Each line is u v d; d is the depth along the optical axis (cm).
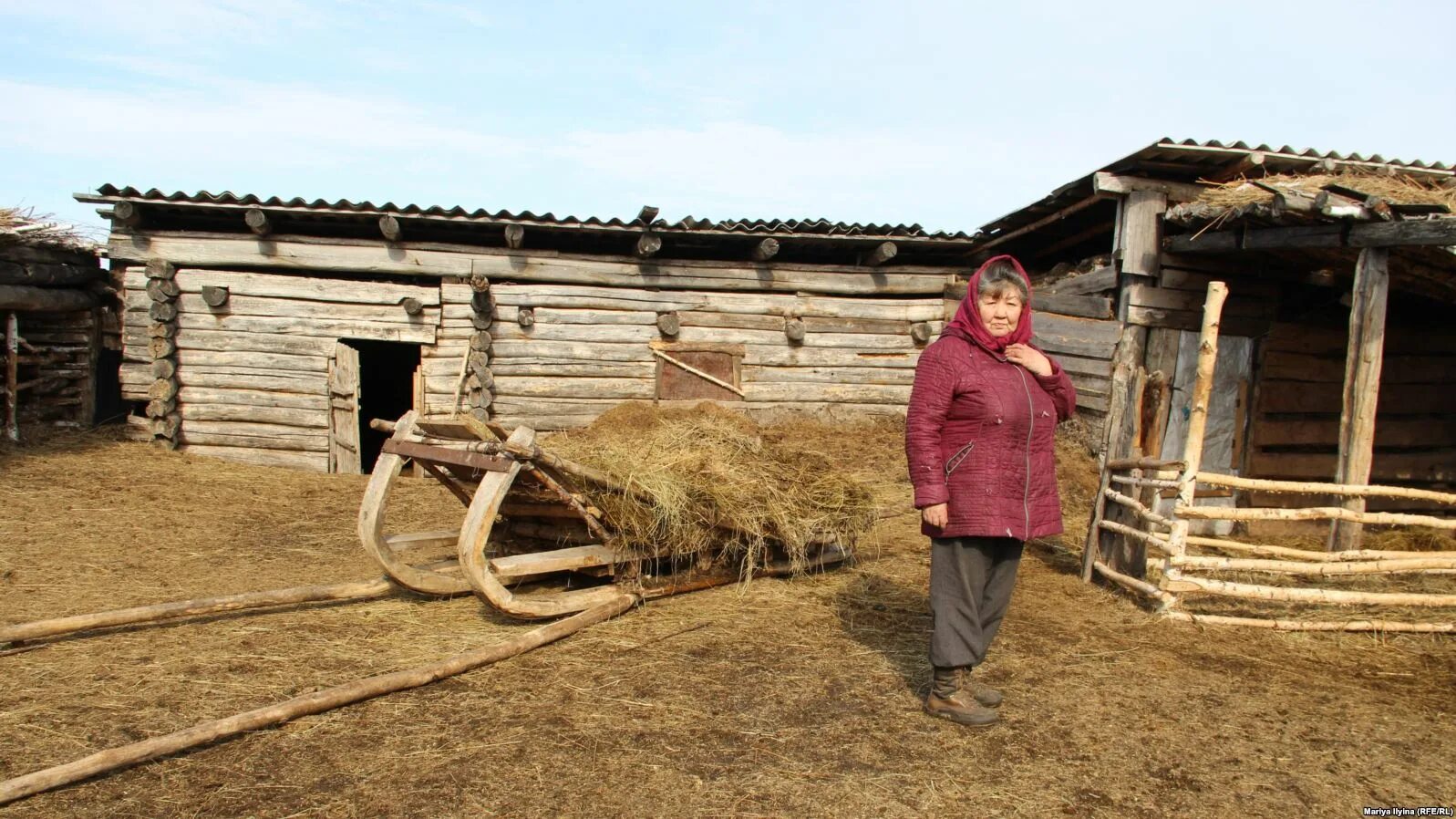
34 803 278
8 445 963
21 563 580
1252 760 332
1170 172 919
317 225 1054
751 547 534
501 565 450
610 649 430
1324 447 997
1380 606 553
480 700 366
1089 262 1002
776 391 1109
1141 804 298
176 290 1038
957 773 315
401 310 1046
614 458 515
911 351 1140
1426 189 760
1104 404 927
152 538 676
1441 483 1037
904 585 580
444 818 277
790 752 328
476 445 452
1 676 380
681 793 297
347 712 349
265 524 749
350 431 1044
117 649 415
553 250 1071
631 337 1078
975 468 343
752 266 1102
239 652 414
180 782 295
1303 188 735
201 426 1052
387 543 499
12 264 979
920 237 1092
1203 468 942
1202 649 461
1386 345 997
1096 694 392
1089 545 605
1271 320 950
